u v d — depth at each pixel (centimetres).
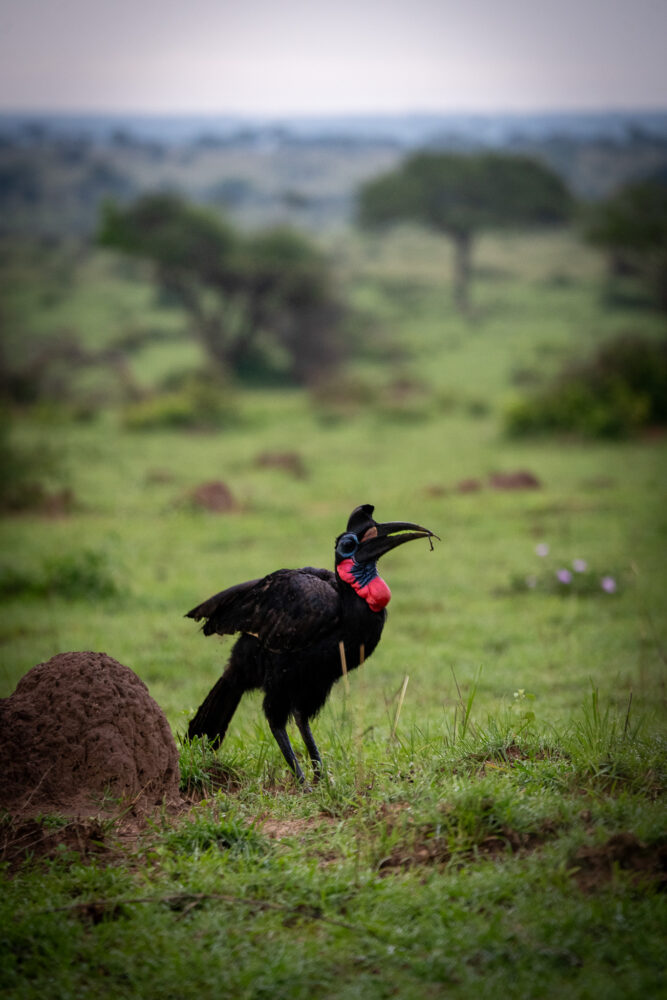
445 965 1291
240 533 6159
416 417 12444
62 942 1391
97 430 12025
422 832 1662
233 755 2142
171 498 7462
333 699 3092
